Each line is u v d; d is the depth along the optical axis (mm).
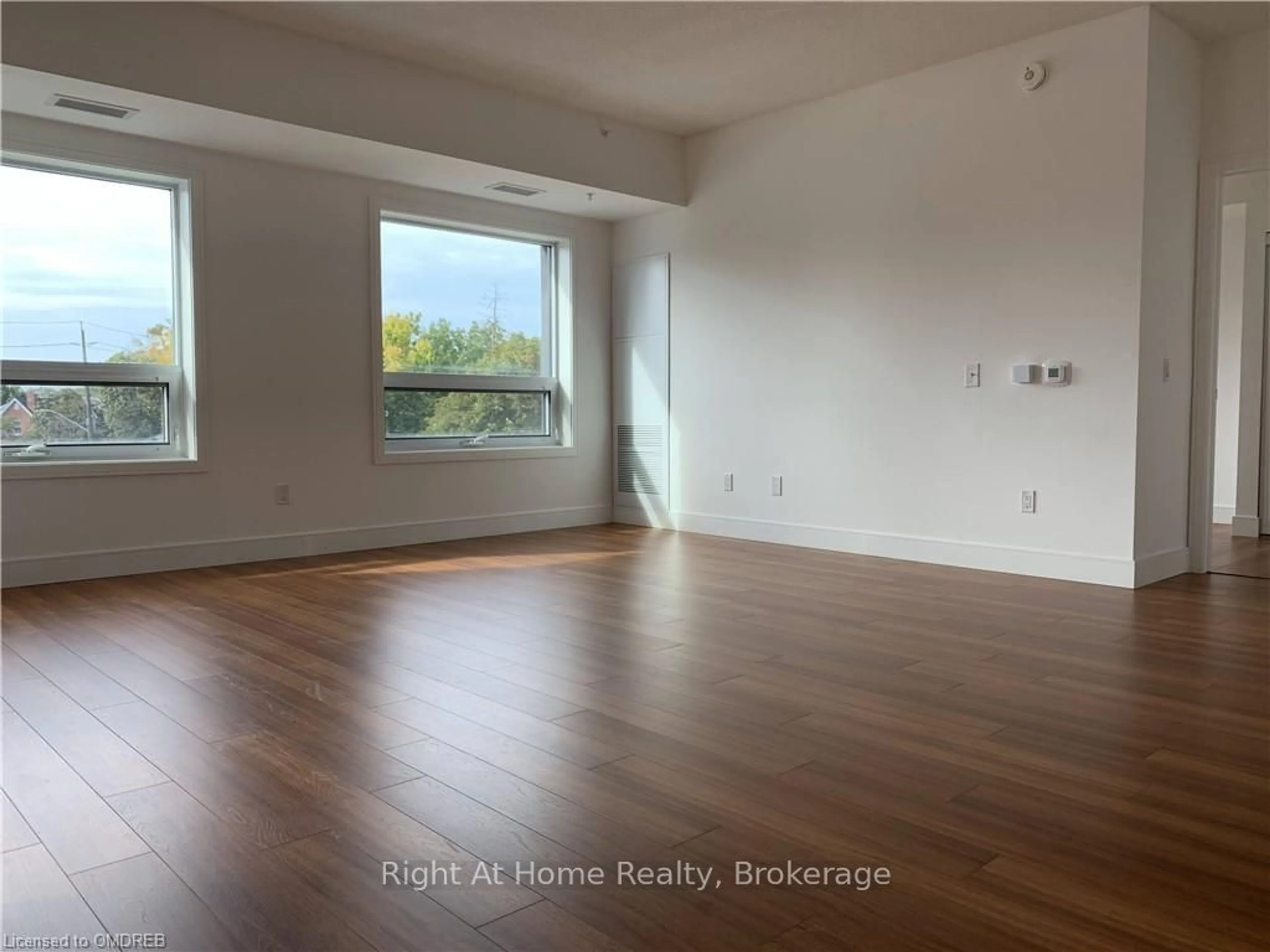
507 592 4387
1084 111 4500
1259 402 6117
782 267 5871
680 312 6523
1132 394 4402
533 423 6824
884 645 3389
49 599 4238
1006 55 4770
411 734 2467
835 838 1866
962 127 4965
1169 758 2287
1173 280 4617
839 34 4617
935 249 5109
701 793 2080
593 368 6957
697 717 2596
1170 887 1670
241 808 2006
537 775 2184
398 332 6004
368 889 1663
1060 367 4617
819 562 5246
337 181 5551
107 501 4809
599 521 7074
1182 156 4594
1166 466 4664
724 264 6215
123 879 1699
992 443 4922
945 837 1870
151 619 3820
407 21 4484
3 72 3910
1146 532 4527
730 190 6145
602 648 3355
